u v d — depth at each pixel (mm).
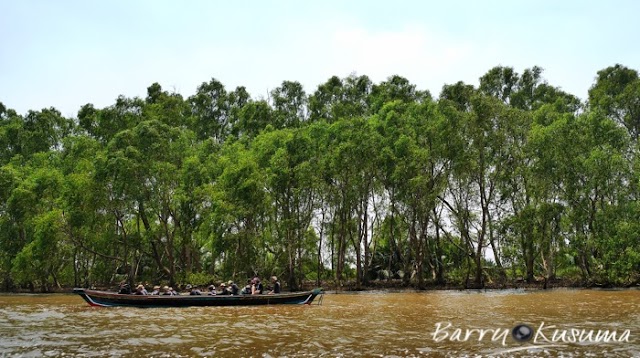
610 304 35719
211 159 63906
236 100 88188
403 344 20016
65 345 20250
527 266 59812
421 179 54906
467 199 59344
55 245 56031
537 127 58688
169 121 74438
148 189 55844
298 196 58406
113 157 53844
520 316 28594
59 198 58031
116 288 61625
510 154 58250
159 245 63906
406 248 65500
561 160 56562
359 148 56938
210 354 18422
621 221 53406
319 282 62531
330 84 81625
